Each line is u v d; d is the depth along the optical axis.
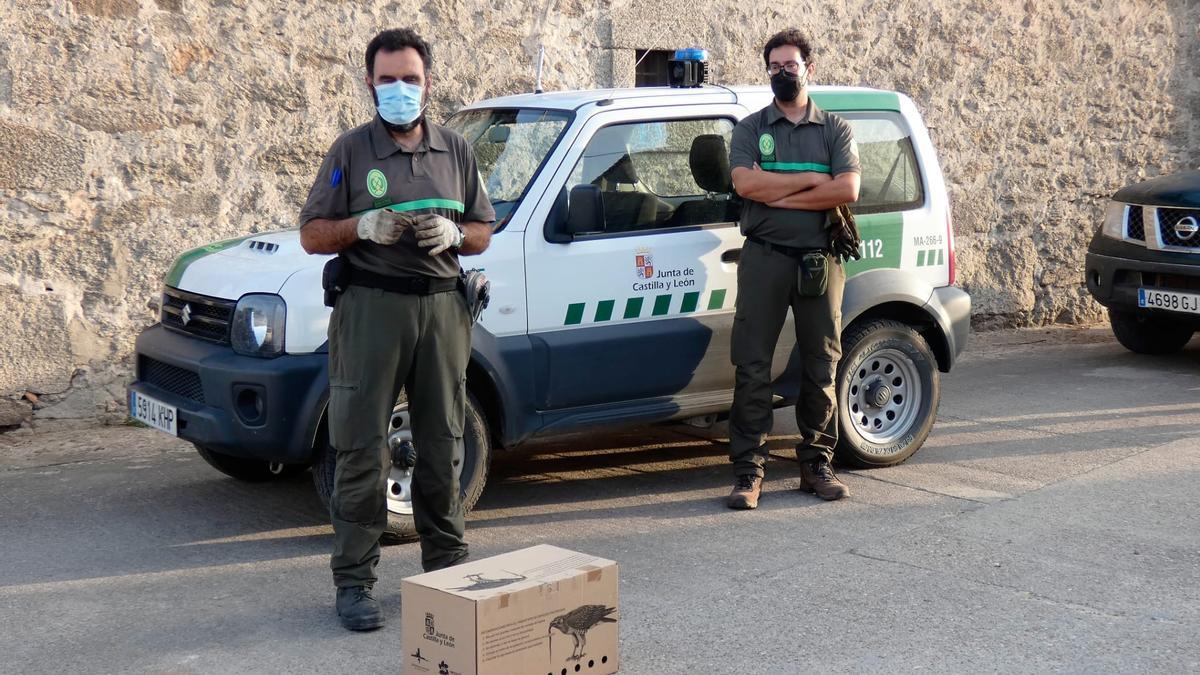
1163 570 5.02
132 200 7.75
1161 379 9.02
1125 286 9.52
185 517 5.89
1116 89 11.90
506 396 5.54
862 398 6.51
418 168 4.40
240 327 5.24
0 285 7.43
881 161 6.53
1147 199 9.36
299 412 5.15
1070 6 11.57
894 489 6.25
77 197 7.59
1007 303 11.55
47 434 7.57
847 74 10.57
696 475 6.61
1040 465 6.68
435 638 3.78
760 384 5.89
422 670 3.84
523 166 5.84
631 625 4.51
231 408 5.21
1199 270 8.95
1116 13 11.82
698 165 6.10
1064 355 10.16
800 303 5.83
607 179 5.86
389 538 5.43
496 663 3.72
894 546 5.36
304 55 8.23
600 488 6.38
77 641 4.41
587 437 7.44
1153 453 6.89
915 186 6.63
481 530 5.68
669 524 5.75
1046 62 11.50
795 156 5.68
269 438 5.16
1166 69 12.14
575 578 3.88
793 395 6.37
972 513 5.82
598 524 5.77
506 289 5.53
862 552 5.29
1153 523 5.63
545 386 5.66
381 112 4.31
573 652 3.90
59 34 7.45
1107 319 12.07
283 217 8.26
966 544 5.38
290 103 8.20
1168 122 12.22
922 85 10.92
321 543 5.52
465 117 6.54
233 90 8.01
